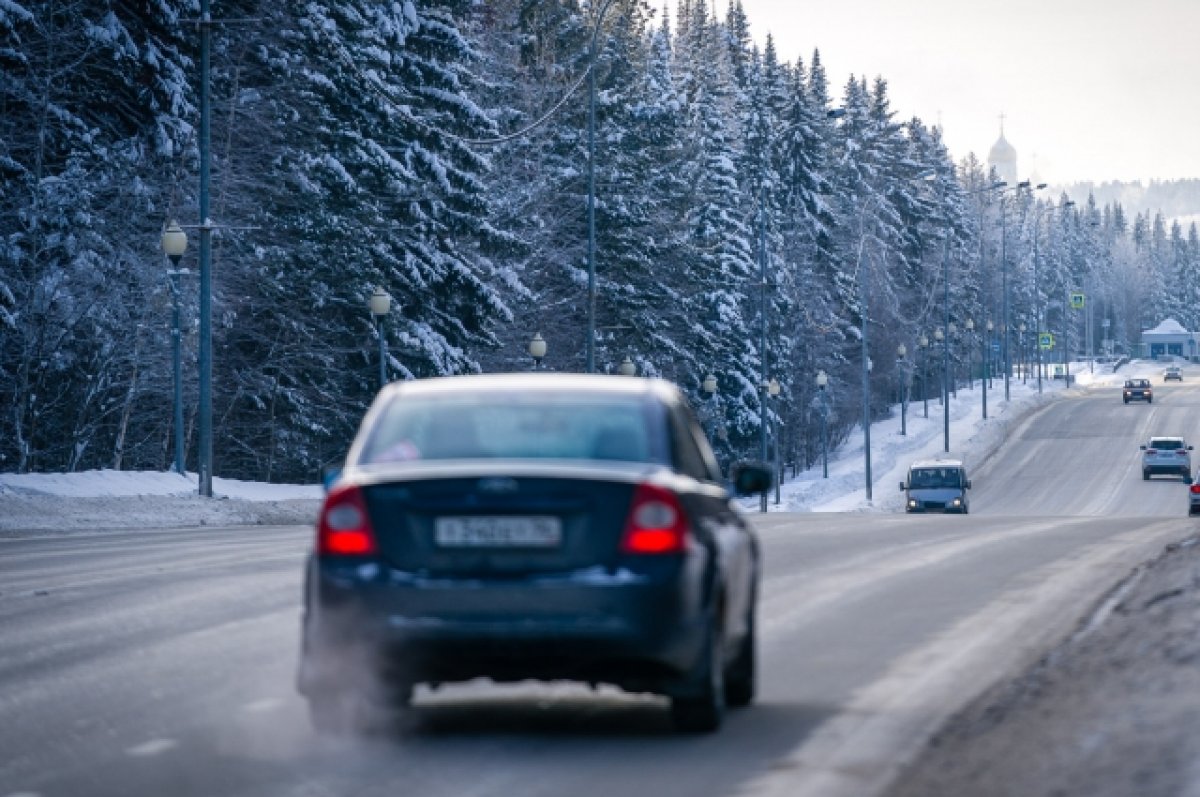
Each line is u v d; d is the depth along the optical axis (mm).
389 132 151000
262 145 135875
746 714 29625
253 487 113562
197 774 24469
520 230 184750
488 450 26688
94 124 128250
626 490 25719
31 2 119812
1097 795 20484
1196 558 57156
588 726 28453
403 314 156750
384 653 25438
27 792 23391
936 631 41812
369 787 23344
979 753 24453
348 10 143250
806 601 49188
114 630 42344
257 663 36406
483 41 194000
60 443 126000
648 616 25281
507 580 25391
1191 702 26406
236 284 136125
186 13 127188
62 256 121938
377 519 25844
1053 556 66125
